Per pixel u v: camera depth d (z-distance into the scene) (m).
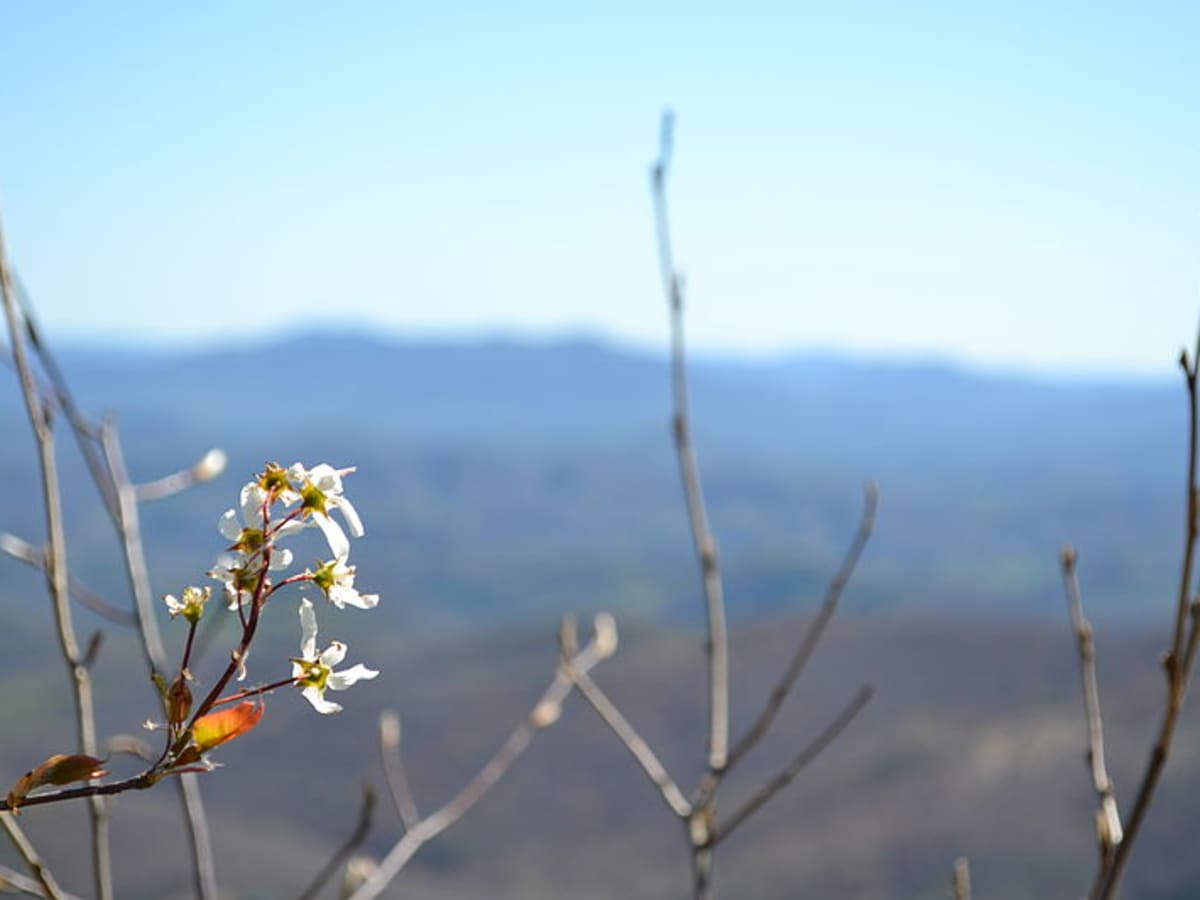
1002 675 101.00
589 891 72.12
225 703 1.85
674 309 3.55
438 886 74.06
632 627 130.38
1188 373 2.26
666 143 3.49
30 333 3.27
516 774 91.81
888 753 74.25
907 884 55.78
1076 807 57.97
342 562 1.86
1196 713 65.06
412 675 128.62
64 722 118.25
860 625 119.12
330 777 92.56
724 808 73.19
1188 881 46.53
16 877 2.51
